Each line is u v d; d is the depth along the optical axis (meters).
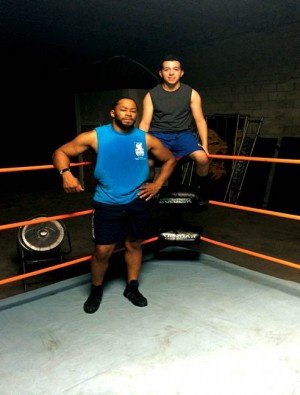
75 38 7.39
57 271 4.36
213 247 4.98
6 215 6.74
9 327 2.25
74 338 2.13
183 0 5.15
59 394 1.72
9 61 9.65
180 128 2.66
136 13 5.73
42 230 3.62
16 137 11.80
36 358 1.96
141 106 7.23
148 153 2.38
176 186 2.98
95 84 10.00
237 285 2.76
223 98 7.28
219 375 1.83
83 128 8.38
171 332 2.18
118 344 2.07
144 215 2.30
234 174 7.07
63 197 8.04
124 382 1.79
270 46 6.25
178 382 1.78
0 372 1.86
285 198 6.37
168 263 3.17
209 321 2.29
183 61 7.84
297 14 5.67
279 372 1.84
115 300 2.55
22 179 9.99
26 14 5.71
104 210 2.18
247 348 2.03
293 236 5.33
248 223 5.98
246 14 5.83
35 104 11.43
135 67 8.78
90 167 8.38
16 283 4.11
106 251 2.29
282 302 2.51
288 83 6.18
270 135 6.66
